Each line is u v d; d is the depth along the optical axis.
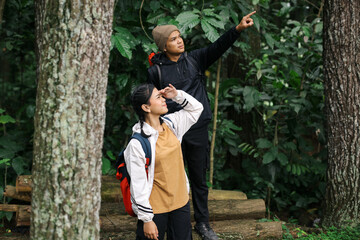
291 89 4.88
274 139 4.66
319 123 4.96
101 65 1.98
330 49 3.68
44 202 1.90
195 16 3.30
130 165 2.12
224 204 3.78
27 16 5.11
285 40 5.26
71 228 1.93
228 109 5.13
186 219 2.36
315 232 3.85
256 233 3.47
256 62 4.35
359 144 3.64
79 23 1.87
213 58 2.96
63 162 1.89
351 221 3.70
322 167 4.75
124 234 3.27
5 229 3.58
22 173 3.97
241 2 4.01
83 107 1.91
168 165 2.24
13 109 5.91
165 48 2.85
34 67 6.46
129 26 3.98
